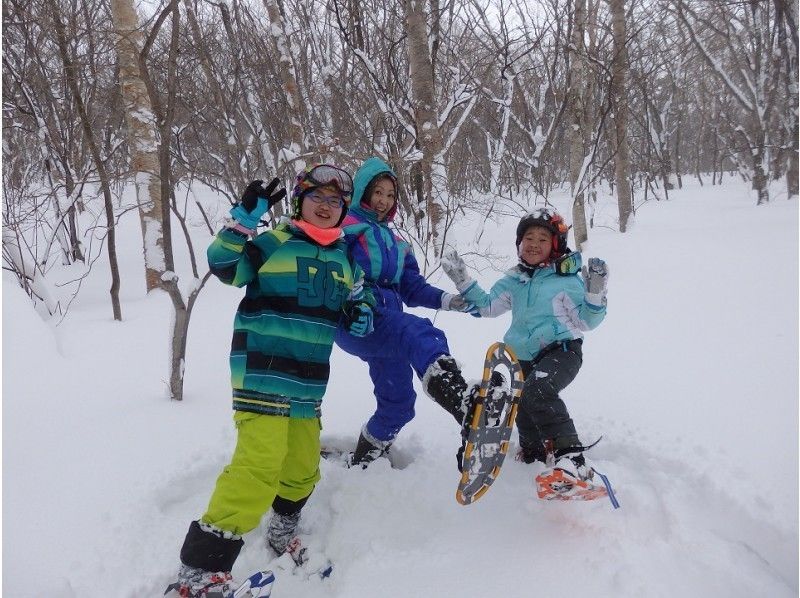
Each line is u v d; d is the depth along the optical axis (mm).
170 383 3018
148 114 6035
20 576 1756
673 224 9289
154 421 2732
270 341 1786
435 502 2203
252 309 1831
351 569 1926
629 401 2793
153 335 4410
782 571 1796
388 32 8094
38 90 6980
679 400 2746
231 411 2875
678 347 3432
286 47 6312
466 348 3729
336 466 2490
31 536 1926
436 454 2537
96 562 1847
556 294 2379
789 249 5762
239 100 7117
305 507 2279
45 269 7207
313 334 1833
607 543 1885
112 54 6750
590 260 2199
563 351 2309
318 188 1899
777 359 3090
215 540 1638
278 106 6859
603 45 9305
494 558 1894
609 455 2428
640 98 16391
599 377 3115
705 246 6566
